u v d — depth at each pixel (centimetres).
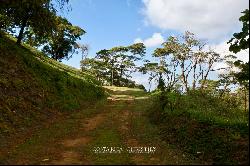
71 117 2962
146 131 2331
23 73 3272
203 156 1650
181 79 4266
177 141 1983
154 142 1980
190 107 2739
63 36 7606
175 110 2650
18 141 1998
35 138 2061
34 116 2652
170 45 5191
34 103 2898
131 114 3256
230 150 1603
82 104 3869
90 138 2064
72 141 1980
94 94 4794
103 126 2525
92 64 10038
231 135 1755
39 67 3741
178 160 1558
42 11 3969
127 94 6047
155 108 3198
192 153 1731
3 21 4019
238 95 3059
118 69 10112
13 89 2841
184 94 3300
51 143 1917
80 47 9956
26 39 5556
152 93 5691
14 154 1659
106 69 10131
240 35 1695
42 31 4212
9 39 4247
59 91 3603
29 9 3931
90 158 1536
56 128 2408
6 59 3284
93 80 6009
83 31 7700
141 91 6888
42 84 3375
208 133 1903
